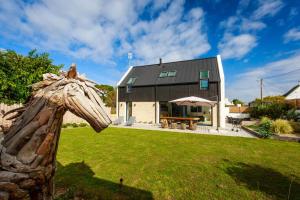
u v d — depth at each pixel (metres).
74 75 1.55
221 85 17.02
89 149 7.09
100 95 1.67
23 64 10.27
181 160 5.83
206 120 20.56
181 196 3.54
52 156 1.55
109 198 3.39
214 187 3.94
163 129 14.31
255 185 4.05
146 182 4.12
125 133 11.66
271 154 6.68
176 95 19.05
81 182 4.02
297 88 37.38
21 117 1.50
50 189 1.64
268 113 19.38
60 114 1.53
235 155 6.51
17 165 1.39
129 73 24.36
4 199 1.39
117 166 5.15
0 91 9.86
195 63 20.77
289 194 3.59
